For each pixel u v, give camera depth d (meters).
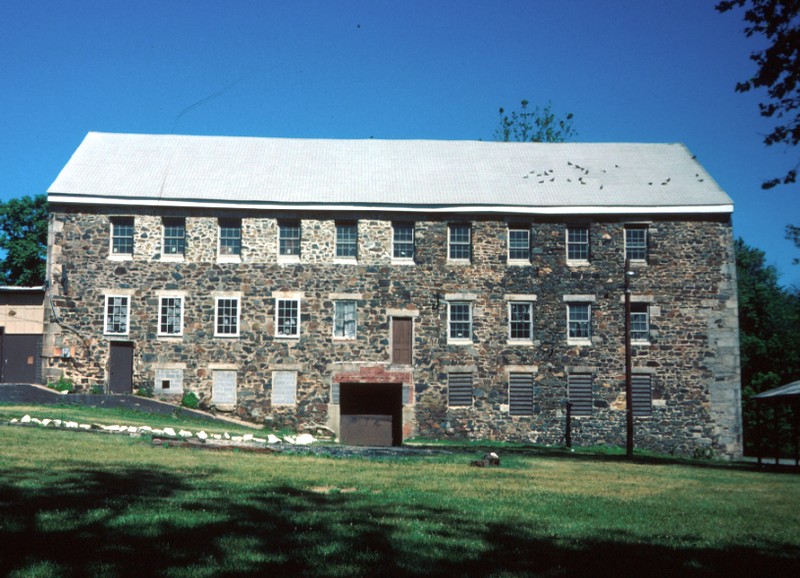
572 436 34.41
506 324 34.75
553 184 36.56
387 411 34.69
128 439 20.16
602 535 11.08
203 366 33.94
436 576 8.39
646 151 40.00
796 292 62.66
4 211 48.91
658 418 34.53
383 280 34.62
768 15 10.70
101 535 9.35
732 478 21.48
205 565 8.38
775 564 9.76
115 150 37.19
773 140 11.48
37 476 13.17
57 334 33.56
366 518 11.17
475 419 34.28
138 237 34.19
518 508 12.92
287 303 34.50
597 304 34.94
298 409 34.00
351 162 37.81
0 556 8.37
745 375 55.03
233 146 38.72
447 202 34.75
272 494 12.78
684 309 35.00
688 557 9.91
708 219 35.25
